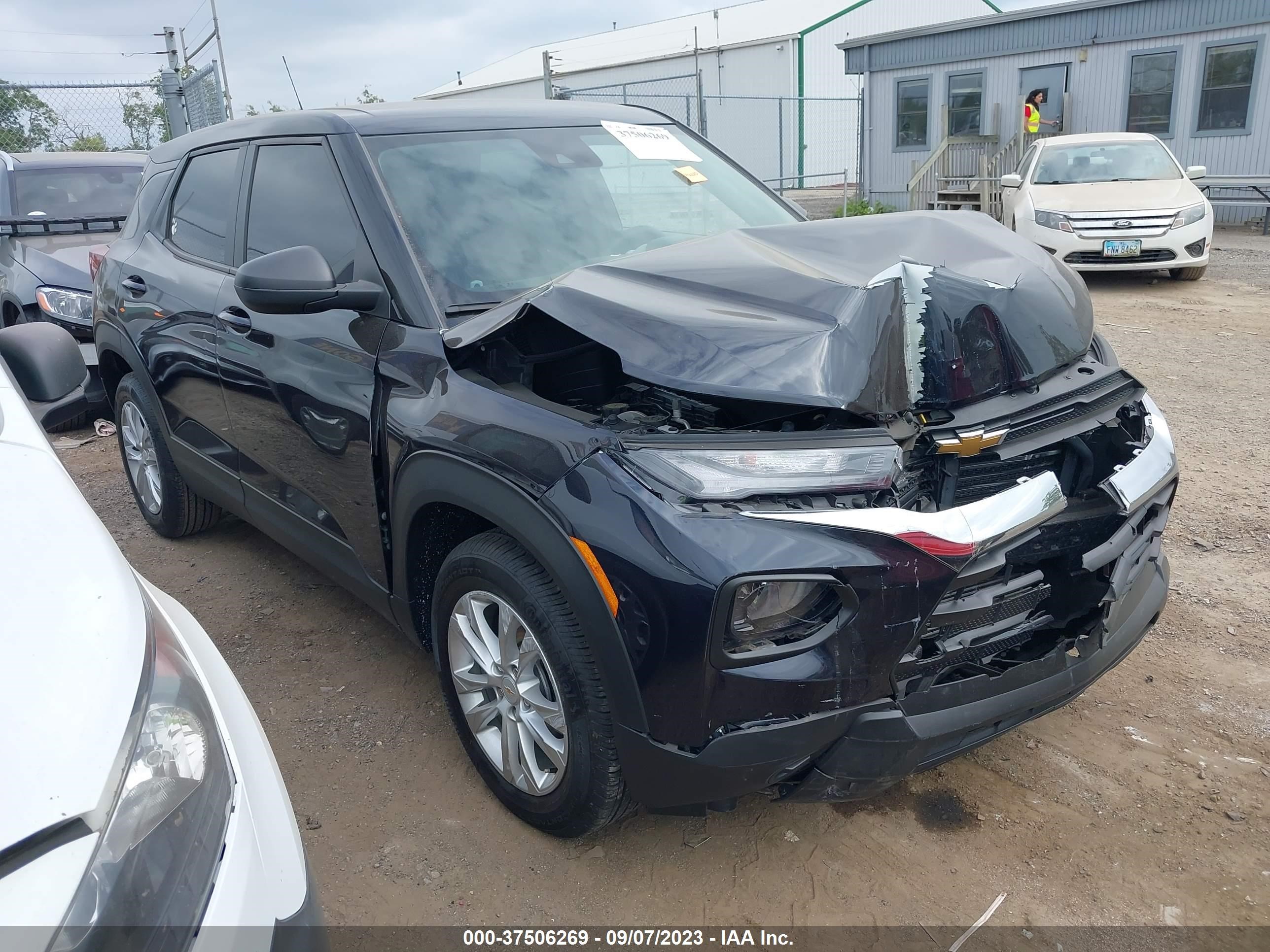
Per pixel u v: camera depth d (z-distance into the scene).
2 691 1.17
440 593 2.58
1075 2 16.31
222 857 1.32
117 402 4.55
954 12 31.81
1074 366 2.52
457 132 3.14
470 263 2.77
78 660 1.26
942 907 2.30
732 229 3.06
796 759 2.01
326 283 2.57
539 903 2.33
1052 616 2.37
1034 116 16.48
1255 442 5.38
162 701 1.35
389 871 2.43
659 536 1.93
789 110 25.81
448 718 3.07
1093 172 11.52
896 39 18.73
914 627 1.99
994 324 2.28
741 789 2.04
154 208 4.19
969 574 2.05
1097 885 2.36
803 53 27.08
